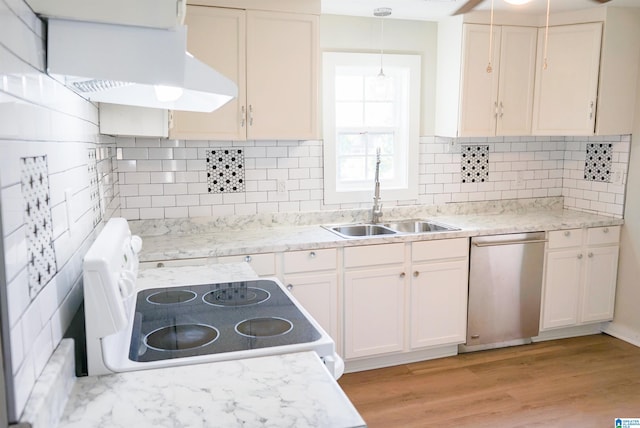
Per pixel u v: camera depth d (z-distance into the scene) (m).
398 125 3.93
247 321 1.60
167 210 3.34
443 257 3.38
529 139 4.21
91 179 1.86
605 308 3.92
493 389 3.09
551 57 3.74
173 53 1.25
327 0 3.23
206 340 1.44
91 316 1.20
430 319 3.41
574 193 4.26
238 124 3.11
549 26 3.73
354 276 3.19
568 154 4.30
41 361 1.03
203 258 2.88
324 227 3.60
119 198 3.22
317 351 1.40
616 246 3.88
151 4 1.15
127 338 1.45
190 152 3.35
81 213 1.59
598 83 3.61
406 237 3.26
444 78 3.80
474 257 3.45
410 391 3.07
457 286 3.45
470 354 3.61
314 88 3.22
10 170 0.88
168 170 3.32
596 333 4.03
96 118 2.08
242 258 2.95
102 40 1.20
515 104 3.78
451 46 3.70
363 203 3.82
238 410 1.05
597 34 3.56
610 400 2.95
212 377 1.21
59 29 1.17
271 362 1.30
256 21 3.05
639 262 3.76
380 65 3.73
